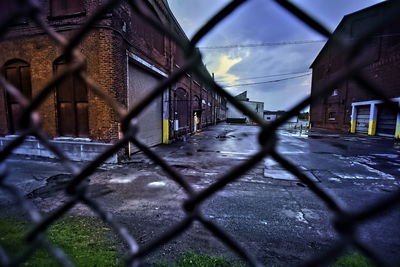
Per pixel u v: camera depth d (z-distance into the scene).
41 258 2.05
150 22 0.63
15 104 7.68
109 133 6.51
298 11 0.58
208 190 0.66
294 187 4.44
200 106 19.52
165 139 10.99
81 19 6.39
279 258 2.25
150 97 0.64
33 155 7.29
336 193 4.18
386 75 14.12
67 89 6.83
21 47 6.97
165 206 3.48
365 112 16.67
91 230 2.68
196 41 0.63
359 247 0.57
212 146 10.17
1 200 3.56
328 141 12.32
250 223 2.96
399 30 13.04
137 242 2.49
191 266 2.06
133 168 5.94
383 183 4.79
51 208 3.37
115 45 6.38
